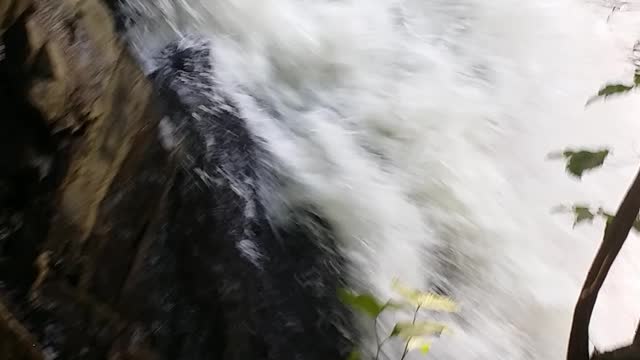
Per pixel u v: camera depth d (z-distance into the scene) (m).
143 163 1.13
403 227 1.51
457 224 1.58
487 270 1.53
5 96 1.01
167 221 1.16
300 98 1.71
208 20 1.68
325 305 1.32
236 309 1.20
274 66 1.74
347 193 1.51
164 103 1.31
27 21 1.01
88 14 1.12
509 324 1.46
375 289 1.40
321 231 1.43
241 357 1.19
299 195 1.46
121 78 1.14
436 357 1.35
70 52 1.06
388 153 1.67
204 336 1.16
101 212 1.05
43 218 1.00
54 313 0.99
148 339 1.09
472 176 1.68
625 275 1.56
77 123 1.03
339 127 1.67
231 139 1.41
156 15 1.58
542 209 1.66
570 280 1.55
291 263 1.34
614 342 1.46
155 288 1.12
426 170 1.66
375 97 1.79
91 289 1.04
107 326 1.04
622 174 1.78
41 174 1.01
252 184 1.38
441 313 1.41
